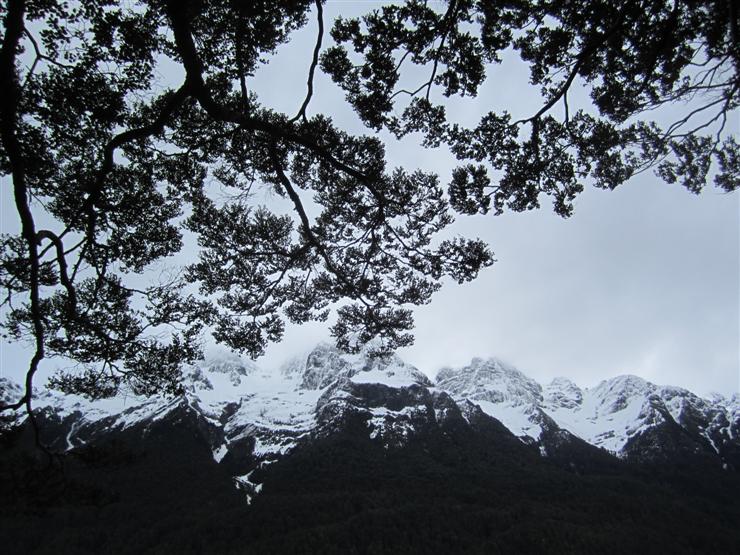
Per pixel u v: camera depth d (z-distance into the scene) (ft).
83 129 39.65
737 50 36.55
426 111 43.86
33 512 41.06
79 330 41.81
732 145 49.29
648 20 38.68
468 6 39.78
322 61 41.65
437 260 49.62
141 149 42.37
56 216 41.55
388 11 39.91
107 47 36.86
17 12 28.12
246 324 51.80
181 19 29.32
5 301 39.09
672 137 45.09
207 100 31.27
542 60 42.96
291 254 47.57
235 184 46.83
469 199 45.39
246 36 38.78
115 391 47.32
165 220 45.85
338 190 46.85
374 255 50.98
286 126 39.75
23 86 34.14
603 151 45.42
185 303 47.01
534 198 46.06
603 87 45.03
